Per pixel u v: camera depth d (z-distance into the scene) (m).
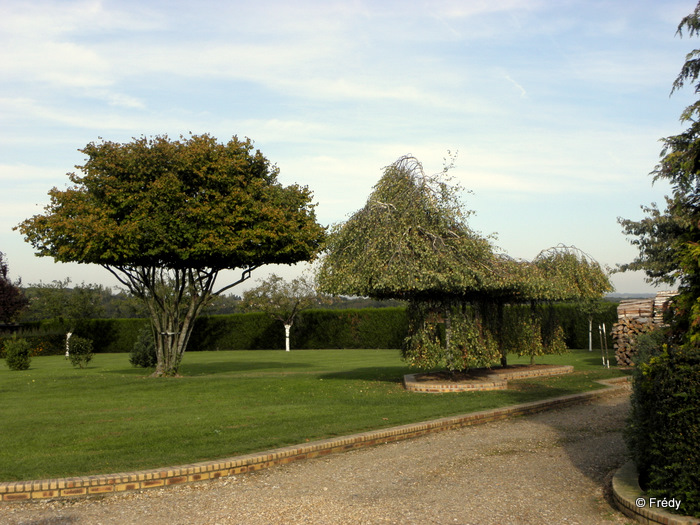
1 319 42.44
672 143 7.97
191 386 14.85
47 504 6.14
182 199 16.48
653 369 5.59
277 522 5.45
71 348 24.58
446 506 5.81
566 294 17.78
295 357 32.12
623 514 5.53
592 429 9.89
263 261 18.64
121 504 6.14
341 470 7.32
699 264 5.37
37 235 16.45
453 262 13.45
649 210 24.62
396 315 39.47
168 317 19.22
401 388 14.42
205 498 6.27
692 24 8.80
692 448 4.99
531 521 5.38
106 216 15.98
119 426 9.64
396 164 14.85
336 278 14.19
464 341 14.60
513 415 11.17
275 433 8.89
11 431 9.29
